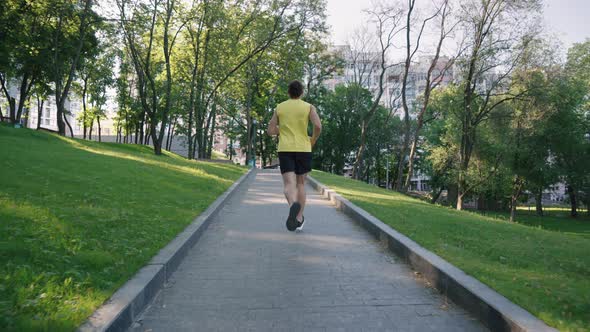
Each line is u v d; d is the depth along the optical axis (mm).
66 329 2584
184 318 3346
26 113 45281
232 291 4035
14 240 4285
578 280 3975
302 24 31750
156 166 15531
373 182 71938
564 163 35375
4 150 11914
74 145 19000
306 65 38656
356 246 6031
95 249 4449
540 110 25953
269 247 5906
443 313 3477
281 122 5598
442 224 7355
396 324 3232
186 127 40562
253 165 37500
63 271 3701
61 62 29500
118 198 8055
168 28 28281
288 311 3514
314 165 56312
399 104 47781
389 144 52531
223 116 45000
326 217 8750
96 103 45531
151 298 3766
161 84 38750
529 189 37000
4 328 2504
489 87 26344
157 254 4680
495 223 8656
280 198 11945
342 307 3611
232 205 10305
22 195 6742
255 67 36000
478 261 4488
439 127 47281
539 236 7180
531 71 24781
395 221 7062
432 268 4266
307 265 4988
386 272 4723
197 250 5691
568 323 2758
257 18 31734
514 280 3758
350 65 41656
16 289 3094
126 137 54219
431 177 49438
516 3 23062
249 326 3191
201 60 33531
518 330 2760
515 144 28641
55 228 4980
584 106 34094
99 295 3229
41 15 25953
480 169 32156
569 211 53906
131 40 26906
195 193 10547
